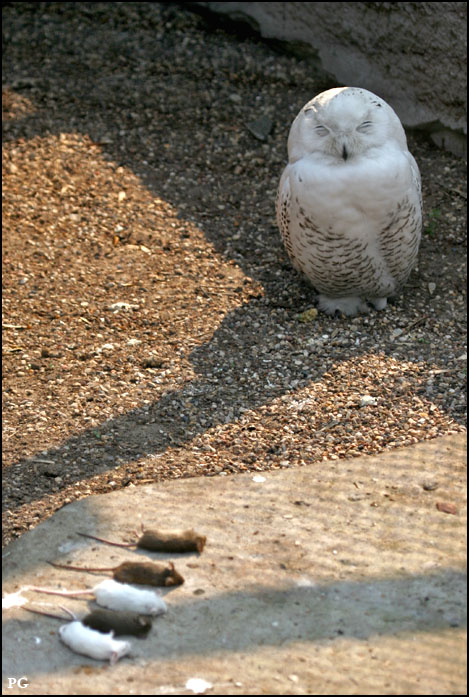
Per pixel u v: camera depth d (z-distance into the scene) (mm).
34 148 10188
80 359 7191
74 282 8219
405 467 5691
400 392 6484
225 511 5391
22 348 7359
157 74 11367
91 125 10594
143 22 12273
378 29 10023
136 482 5789
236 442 6125
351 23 10352
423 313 7535
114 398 6691
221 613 4625
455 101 9352
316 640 4434
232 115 10570
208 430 6289
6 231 8938
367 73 10367
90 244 8781
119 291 8070
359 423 6203
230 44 11734
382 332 7273
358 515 5289
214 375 6887
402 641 4406
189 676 4266
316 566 4914
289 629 4504
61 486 5809
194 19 12234
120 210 9234
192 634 4512
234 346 7227
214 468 5871
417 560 4914
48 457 6086
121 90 11141
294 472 5734
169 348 7254
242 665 4312
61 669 4355
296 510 5367
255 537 5160
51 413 6551
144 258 8547
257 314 7641
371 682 4184
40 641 4523
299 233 6879
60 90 11219
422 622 4512
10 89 11227
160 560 5016
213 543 5133
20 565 5043
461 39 9070
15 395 6770
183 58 11578
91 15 12492
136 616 4539
